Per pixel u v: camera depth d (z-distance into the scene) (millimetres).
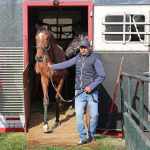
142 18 7930
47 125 7934
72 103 9695
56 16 10578
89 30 7957
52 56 8047
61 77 8273
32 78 10148
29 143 7273
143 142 5152
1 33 8031
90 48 7086
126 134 6918
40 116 9078
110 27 7953
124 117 7211
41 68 8039
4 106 8094
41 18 10586
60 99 8430
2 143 7324
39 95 10602
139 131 5555
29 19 9805
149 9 7887
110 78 8008
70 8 10062
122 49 7988
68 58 9211
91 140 7363
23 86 7691
